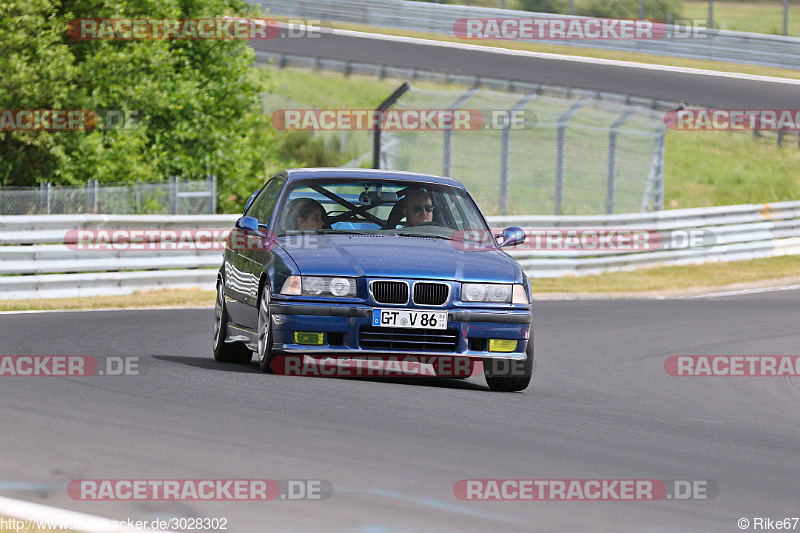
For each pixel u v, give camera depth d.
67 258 51.16
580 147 106.38
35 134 73.25
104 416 20.67
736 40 130.25
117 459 17.36
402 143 105.56
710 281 69.38
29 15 73.44
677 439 21.56
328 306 25.73
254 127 88.94
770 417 26.53
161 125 82.25
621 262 72.06
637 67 126.44
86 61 79.25
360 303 25.83
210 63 86.94
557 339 41.75
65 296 50.53
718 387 31.89
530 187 100.25
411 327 25.88
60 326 38.50
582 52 134.38
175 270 57.12
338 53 126.00
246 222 28.44
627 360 36.78
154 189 68.94
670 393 30.03
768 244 81.50
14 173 76.50
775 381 33.75
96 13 78.44
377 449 18.59
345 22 146.62
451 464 17.75
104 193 65.75
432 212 29.39
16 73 72.25
